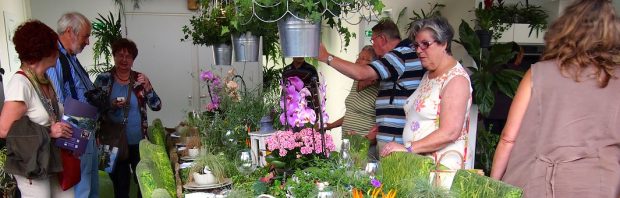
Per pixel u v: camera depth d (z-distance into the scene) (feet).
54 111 6.93
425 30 5.91
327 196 4.31
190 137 9.12
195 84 19.92
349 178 4.69
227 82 10.44
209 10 10.75
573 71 4.33
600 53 4.24
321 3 4.83
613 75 4.21
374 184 4.56
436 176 5.13
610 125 4.22
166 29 19.47
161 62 19.57
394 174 5.75
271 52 18.37
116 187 10.89
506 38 12.83
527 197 4.56
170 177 6.30
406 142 6.64
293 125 5.88
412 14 14.40
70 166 6.87
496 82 10.96
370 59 9.46
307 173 5.09
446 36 5.90
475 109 11.68
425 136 6.10
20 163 6.26
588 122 4.27
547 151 4.47
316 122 5.99
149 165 5.49
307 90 5.98
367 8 5.33
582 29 4.32
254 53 8.39
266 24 6.40
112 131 9.94
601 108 4.23
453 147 5.97
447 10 13.65
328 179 4.77
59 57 7.69
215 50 10.57
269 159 5.84
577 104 4.31
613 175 4.17
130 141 10.73
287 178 5.50
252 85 19.26
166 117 19.88
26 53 6.39
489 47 11.96
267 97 10.19
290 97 5.96
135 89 10.82
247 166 6.25
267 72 19.26
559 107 4.41
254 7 5.00
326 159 5.51
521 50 12.16
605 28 4.23
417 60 7.37
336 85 18.11
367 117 9.40
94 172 8.12
